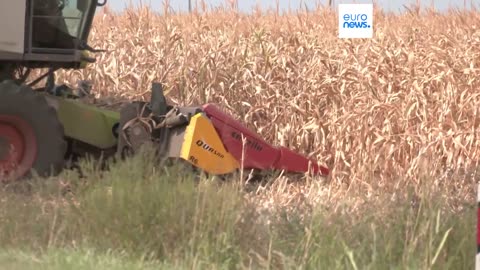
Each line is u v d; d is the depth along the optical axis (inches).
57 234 903.1
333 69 1849.2
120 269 804.6
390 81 1797.5
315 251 869.8
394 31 2153.1
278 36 2108.8
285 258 845.8
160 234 912.3
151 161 1161.4
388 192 1159.6
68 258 822.5
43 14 1418.6
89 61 1514.5
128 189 958.4
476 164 1524.4
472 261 844.0
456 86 1707.7
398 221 901.8
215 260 873.5
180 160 1364.4
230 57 1932.8
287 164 1459.2
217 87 1845.5
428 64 1836.9
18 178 1312.7
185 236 911.7
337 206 976.9
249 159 1422.2
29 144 1334.9
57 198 1027.3
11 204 1001.5
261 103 1790.1
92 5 1460.4
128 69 1929.1
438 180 1266.0
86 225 935.0
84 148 1464.1
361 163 1529.3
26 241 902.4
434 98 1718.8
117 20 2213.3
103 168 1424.7
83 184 1048.2
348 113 1632.6
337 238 871.1
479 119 1662.2
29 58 1403.8
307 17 2333.9
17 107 1322.6
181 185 978.7
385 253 847.1
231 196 964.6
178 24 2229.3
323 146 1657.2
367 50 1929.1
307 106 1756.9
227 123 1401.3
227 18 2306.8
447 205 975.0
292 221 956.0
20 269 788.6
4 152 1321.4
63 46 1448.1
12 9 1354.6
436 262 816.9
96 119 1434.5
